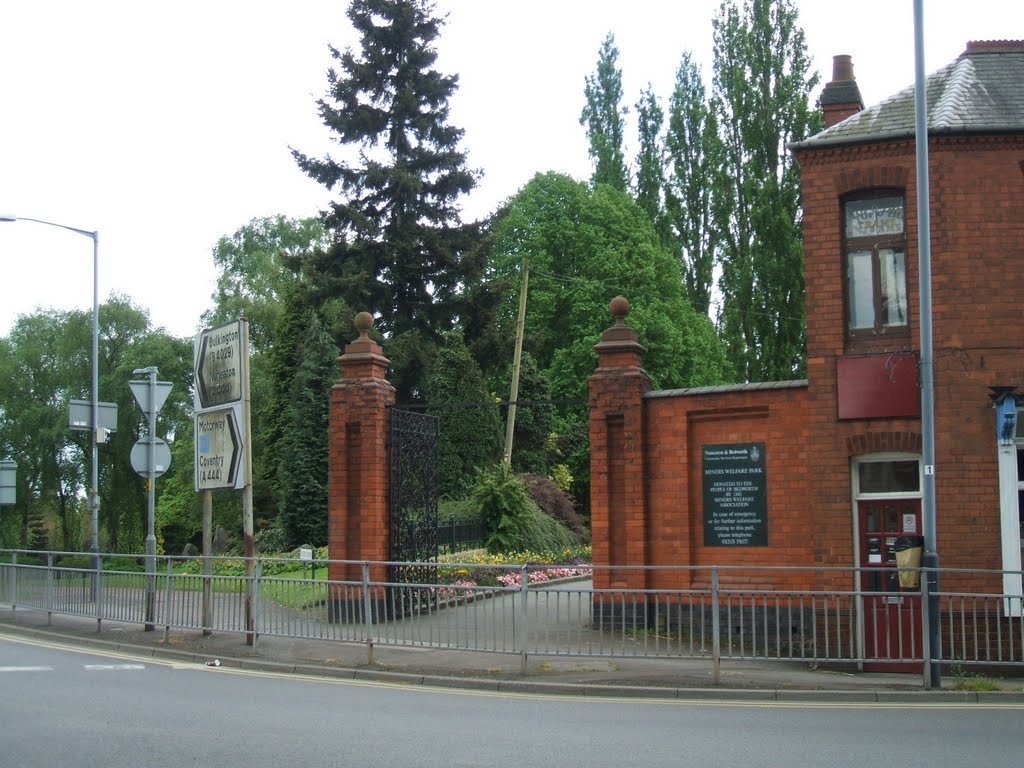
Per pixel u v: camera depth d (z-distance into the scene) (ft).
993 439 48.91
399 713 35.73
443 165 129.39
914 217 50.65
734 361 158.61
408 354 120.88
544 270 155.22
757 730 32.83
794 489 53.67
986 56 54.75
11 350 178.40
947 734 32.19
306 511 107.96
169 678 43.70
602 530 57.62
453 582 71.77
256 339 167.84
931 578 42.65
